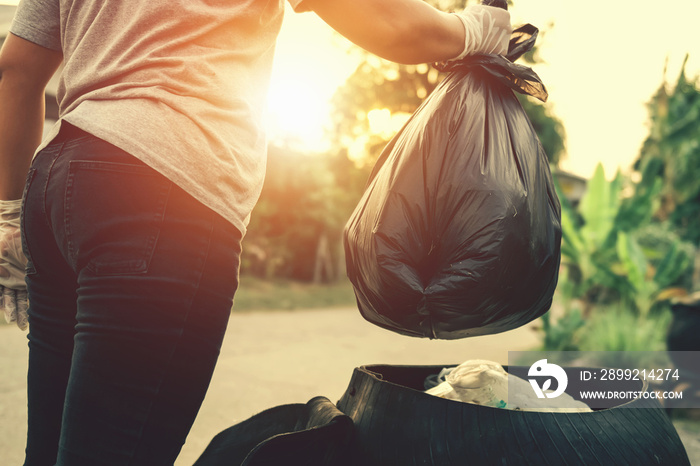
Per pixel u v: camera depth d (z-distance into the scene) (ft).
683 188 31.53
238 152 3.03
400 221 3.50
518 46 4.02
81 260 2.82
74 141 2.90
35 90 3.55
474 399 3.84
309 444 3.33
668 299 18.62
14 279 3.84
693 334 10.85
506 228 3.36
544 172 3.89
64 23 3.30
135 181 2.75
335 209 46.01
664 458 3.46
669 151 31.71
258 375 12.52
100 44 3.08
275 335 19.07
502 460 3.21
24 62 3.44
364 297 3.86
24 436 7.71
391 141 4.24
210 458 4.00
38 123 3.67
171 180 2.78
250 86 3.19
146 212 2.75
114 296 2.72
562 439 3.26
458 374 4.08
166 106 2.85
